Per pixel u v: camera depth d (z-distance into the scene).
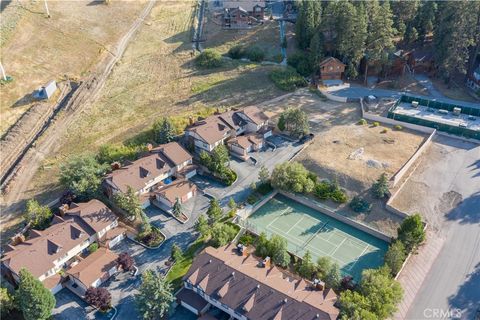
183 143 99.75
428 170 92.06
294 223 82.50
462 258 73.25
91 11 167.38
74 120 113.06
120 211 83.69
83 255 75.25
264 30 154.88
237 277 64.44
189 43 150.50
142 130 105.38
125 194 80.56
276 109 112.75
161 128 98.50
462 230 78.50
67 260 73.06
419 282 69.12
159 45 150.38
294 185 84.81
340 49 121.94
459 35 112.62
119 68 136.75
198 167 94.62
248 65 132.88
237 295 63.09
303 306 59.75
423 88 122.06
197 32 158.50
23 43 140.00
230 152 99.56
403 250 70.25
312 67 128.25
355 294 62.28
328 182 88.44
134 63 139.50
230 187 89.81
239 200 86.44
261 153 98.94
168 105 116.38
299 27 136.62
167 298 63.22
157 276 64.12
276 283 64.50
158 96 121.00
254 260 69.50
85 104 119.44
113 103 119.19
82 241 74.25
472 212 82.12
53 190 89.94
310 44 127.12
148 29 161.62
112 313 66.19
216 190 89.19
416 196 85.38
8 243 78.38
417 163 93.50
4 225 82.81
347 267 73.19
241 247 71.06
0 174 98.00
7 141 106.50
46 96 121.00
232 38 151.12
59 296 69.38
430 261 72.62
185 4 184.38
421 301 66.25
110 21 163.38
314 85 123.31
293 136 103.25
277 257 71.19
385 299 61.62
